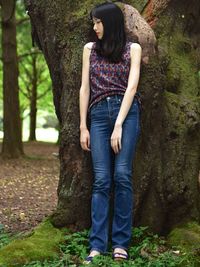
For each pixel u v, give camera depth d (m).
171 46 5.12
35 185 11.75
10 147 17.48
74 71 4.65
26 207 8.41
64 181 4.74
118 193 4.20
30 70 30.20
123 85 4.24
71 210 4.65
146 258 4.22
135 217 4.66
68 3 4.86
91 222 4.61
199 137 4.84
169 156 4.69
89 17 4.70
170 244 4.48
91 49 4.33
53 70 5.10
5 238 4.97
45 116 49.25
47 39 5.03
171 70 4.96
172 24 5.17
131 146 4.18
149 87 4.50
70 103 4.66
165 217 4.75
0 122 41.16
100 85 4.25
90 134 4.28
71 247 4.34
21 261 4.14
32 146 26.52
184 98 4.88
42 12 5.02
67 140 4.65
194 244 4.38
